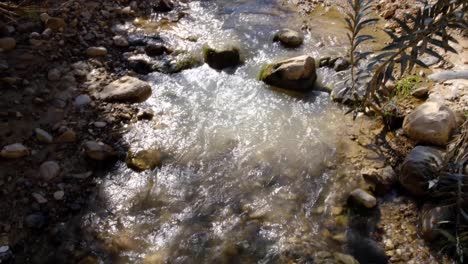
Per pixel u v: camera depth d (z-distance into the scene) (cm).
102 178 203
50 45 265
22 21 278
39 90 238
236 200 198
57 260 172
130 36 284
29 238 177
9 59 252
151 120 232
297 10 316
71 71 253
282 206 195
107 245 178
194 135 226
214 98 248
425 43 159
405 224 186
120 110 235
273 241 182
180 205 195
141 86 244
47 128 219
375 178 201
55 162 204
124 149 216
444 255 174
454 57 256
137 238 182
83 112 230
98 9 300
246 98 248
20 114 223
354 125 230
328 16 310
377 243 180
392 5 302
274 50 279
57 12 288
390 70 181
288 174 209
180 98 246
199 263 174
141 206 194
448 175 177
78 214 188
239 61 271
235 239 183
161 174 207
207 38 286
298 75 247
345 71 255
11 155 202
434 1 293
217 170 210
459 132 209
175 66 265
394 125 228
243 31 294
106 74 255
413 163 195
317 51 276
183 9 315
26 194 191
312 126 232
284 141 225
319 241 181
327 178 206
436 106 216
